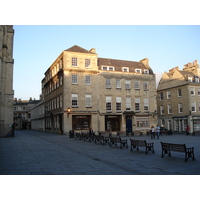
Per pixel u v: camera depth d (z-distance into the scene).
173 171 8.52
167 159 11.23
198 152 13.39
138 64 42.00
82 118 33.72
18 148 16.58
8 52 31.09
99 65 36.94
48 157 12.25
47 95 46.16
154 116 38.97
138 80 38.75
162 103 48.12
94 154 13.45
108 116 35.75
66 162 10.68
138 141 14.16
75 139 25.27
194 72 46.03
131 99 37.59
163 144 12.00
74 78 33.75
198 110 42.00
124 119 36.38
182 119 42.41
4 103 29.97
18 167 9.40
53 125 40.69
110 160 11.30
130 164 10.15
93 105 34.31
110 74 36.47
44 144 19.67
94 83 34.88
